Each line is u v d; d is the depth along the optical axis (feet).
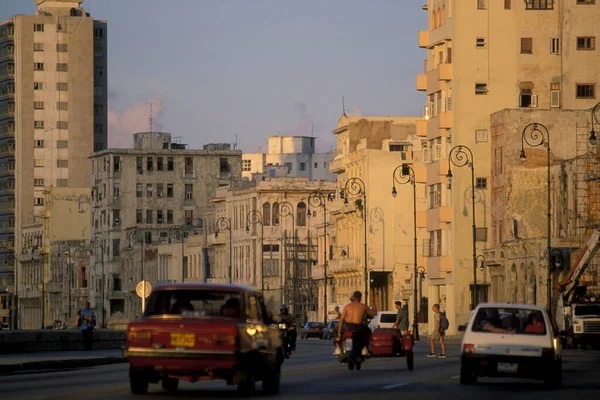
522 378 151.33
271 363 126.11
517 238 407.85
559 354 148.87
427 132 477.77
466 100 452.35
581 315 311.27
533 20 455.63
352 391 131.03
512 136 424.87
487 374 145.38
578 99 454.81
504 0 455.22
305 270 651.66
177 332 118.83
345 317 181.37
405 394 127.24
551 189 415.23
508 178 423.64
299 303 627.87
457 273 447.01
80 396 119.65
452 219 450.71
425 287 525.75
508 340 145.38
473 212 393.91
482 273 446.19
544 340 145.07
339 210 576.20
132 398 117.39
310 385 141.49
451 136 454.40
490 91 453.17
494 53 453.99
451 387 140.67
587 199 390.63
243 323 121.08
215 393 126.21
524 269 399.65
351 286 570.46
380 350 227.81
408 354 180.96
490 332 146.51
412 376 162.40
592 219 386.11
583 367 200.95
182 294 122.93
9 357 220.23
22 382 147.54
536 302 387.34
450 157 424.87
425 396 124.77
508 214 422.82
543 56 455.22
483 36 453.58
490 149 448.24
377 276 548.31
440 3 470.39
